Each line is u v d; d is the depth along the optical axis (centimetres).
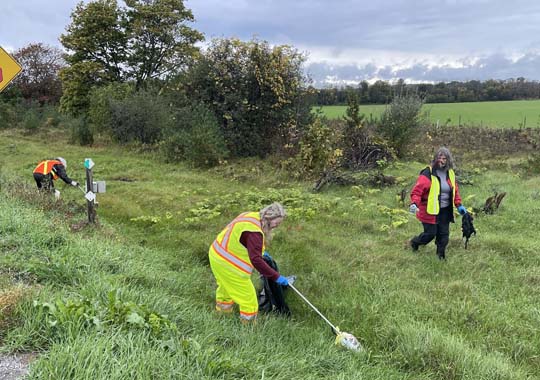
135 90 2395
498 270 610
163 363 284
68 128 2492
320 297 538
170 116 1739
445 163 629
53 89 3716
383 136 1491
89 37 2644
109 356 277
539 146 1573
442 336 422
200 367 296
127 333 317
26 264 450
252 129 1581
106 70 2731
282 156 1434
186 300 466
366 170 1262
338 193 1084
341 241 741
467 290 549
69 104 2681
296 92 1579
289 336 431
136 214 891
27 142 2169
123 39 2730
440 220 644
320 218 874
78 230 692
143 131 1972
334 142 1373
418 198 642
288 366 345
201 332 381
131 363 274
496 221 821
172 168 1480
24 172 1405
